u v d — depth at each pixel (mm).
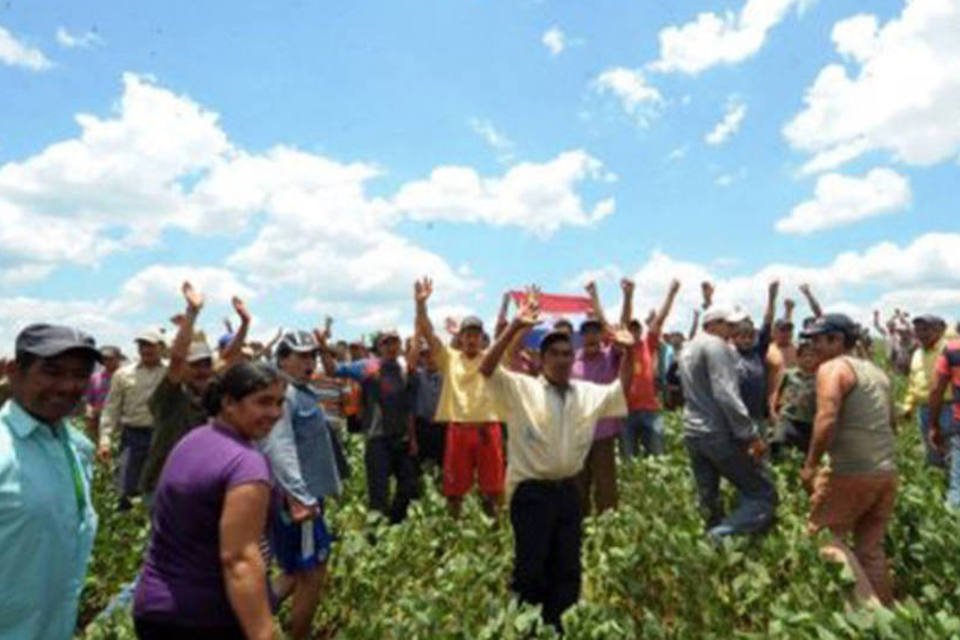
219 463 3592
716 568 6625
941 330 10695
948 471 10422
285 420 5996
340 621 6938
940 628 4922
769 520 7750
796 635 5215
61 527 3162
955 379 9086
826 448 6355
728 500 9648
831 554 6285
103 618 5859
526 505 5918
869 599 5793
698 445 7984
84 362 3236
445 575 6922
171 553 3631
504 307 9438
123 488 9719
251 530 3520
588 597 7254
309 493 6094
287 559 6016
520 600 5949
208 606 3557
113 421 9922
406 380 10148
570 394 6016
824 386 6344
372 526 9008
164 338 9859
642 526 7652
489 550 8016
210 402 3875
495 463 9680
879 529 6602
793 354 12734
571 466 5934
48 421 3242
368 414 10031
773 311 10211
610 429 9289
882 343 23250
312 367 6543
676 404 17219
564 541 5977
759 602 6254
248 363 3867
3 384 3680
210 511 3578
